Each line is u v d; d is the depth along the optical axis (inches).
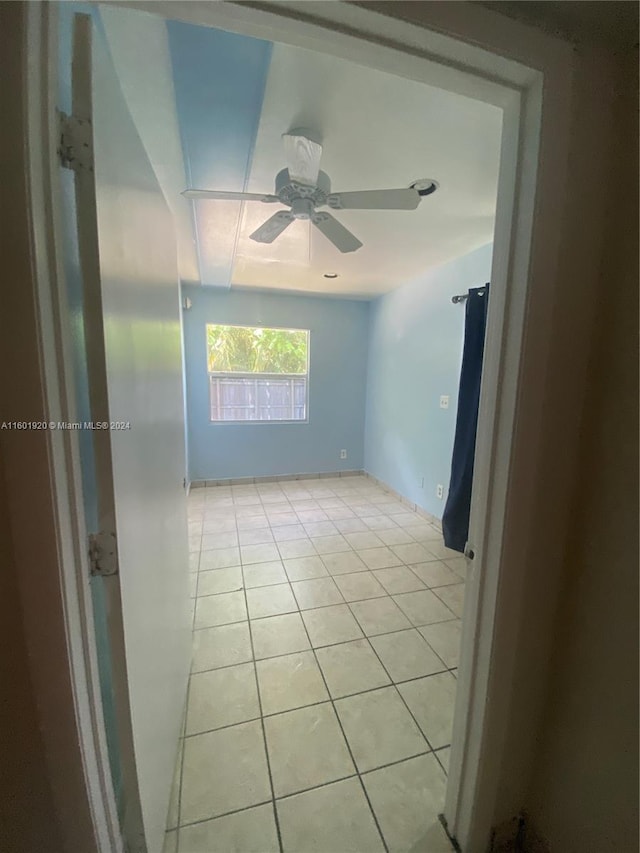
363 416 195.9
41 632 25.4
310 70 45.8
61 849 29.0
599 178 31.1
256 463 182.1
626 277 30.2
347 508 150.8
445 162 65.9
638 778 29.8
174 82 47.6
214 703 60.1
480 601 37.2
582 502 34.5
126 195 34.7
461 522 111.3
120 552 30.9
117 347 31.3
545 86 28.8
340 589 93.1
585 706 34.4
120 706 32.2
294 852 41.8
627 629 30.5
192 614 81.8
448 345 127.2
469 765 39.9
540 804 39.6
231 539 121.2
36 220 22.0
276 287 160.9
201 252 111.9
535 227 30.2
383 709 59.6
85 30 25.2
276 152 63.3
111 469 29.1
